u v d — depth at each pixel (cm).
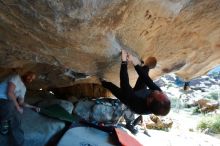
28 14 345
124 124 851
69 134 587
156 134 956
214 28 499
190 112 1612
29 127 580
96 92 843
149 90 398
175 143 897
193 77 730
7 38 416
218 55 629
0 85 469
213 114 1440
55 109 663
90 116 739
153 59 483
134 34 435
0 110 459
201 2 415
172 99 1742
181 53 586
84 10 332
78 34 378
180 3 392
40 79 679
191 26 482
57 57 460
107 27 381
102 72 521
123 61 426
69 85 741
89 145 574
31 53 461
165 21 439
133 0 351
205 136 1090
